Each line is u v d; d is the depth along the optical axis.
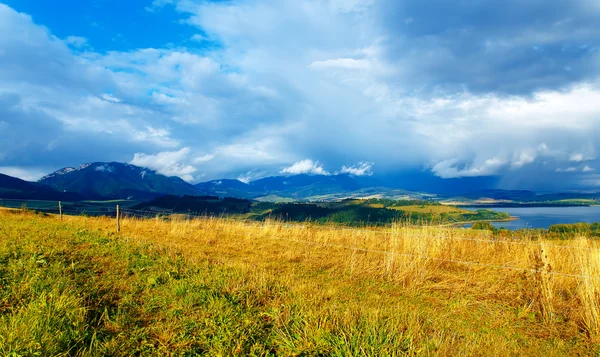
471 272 9.02
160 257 9.45
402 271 8.80
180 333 4.97
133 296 6.40
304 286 7.46
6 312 5.18
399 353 4.40
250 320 5.34
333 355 4.34
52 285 6.09
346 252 11.57
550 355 5.16
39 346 4.05
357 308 6.17
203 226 17.48
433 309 6.84
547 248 8.76
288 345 4.59
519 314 6.58
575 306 6.68
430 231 11.49
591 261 7.39
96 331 4.81
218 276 7.64
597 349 5.32
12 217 19.39
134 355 4.46
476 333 5.78
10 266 7.27
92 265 8.20
